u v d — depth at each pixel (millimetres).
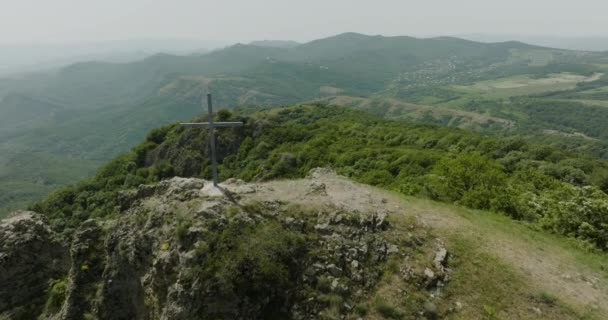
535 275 12234
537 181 26500
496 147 52969
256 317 9922
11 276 16984
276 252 10875
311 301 10320
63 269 18672
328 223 12766
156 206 13680
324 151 53281
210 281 9906
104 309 13000
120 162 61250
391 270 11562
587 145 126125
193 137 60312
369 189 17422
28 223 18547
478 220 16234
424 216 15148
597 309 10945
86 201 50031
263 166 50344
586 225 16719
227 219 11633
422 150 53375
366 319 10023
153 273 11617
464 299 10750
